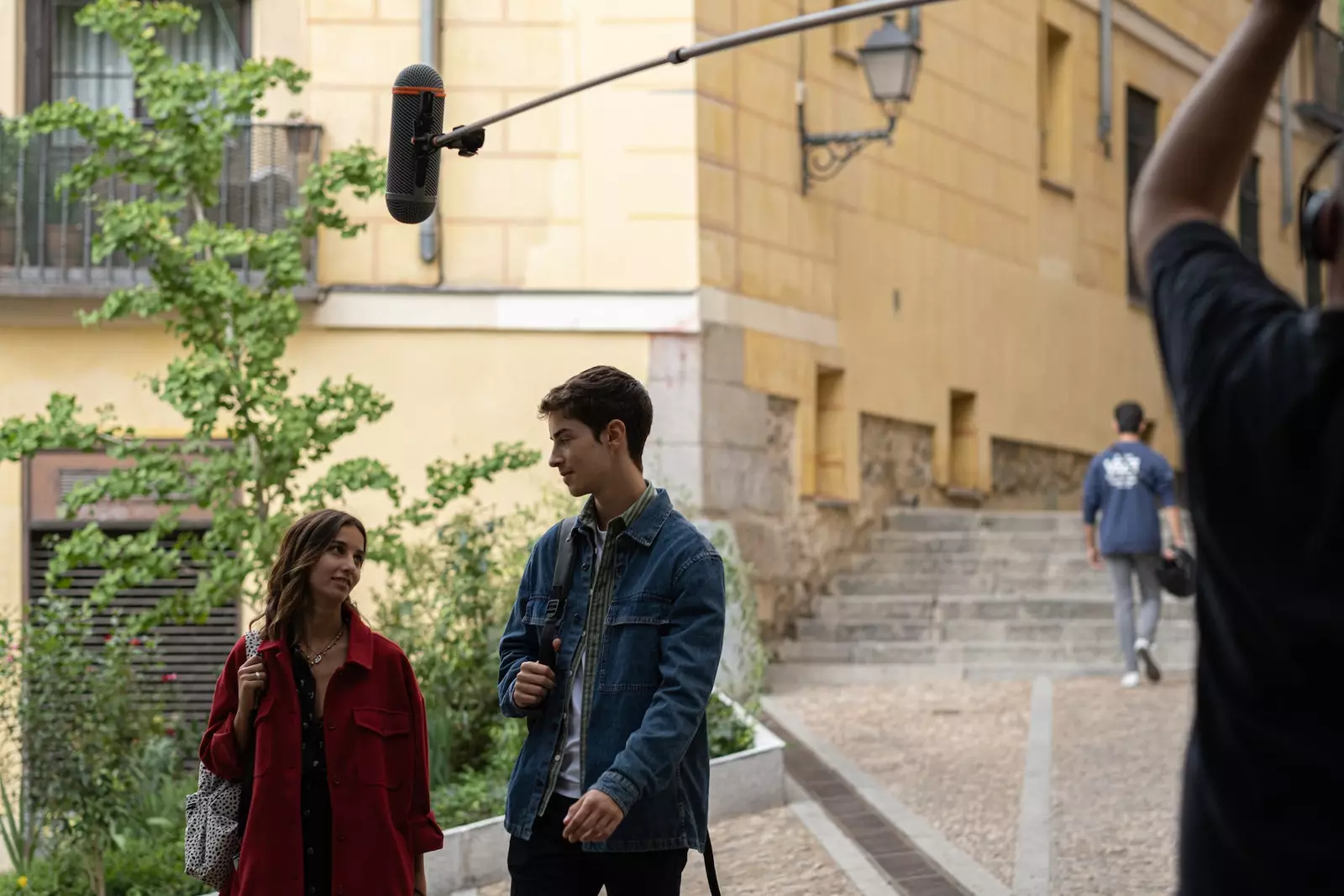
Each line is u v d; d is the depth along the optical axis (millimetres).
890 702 12805
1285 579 1760
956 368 18875
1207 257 1950
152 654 12109
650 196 14430
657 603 4383
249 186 13812
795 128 15930
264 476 10055
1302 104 27688
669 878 4367
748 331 15047
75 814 8523
